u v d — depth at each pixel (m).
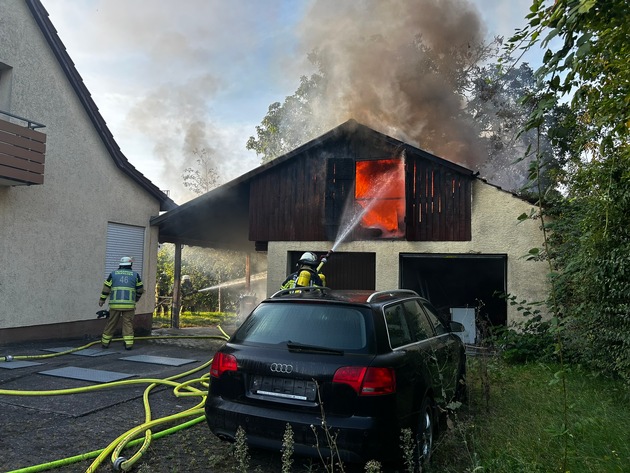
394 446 3.51
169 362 8.29
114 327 9.76
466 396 5.82
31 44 9.91
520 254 10.03
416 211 10.88
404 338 4.23
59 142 10.48
